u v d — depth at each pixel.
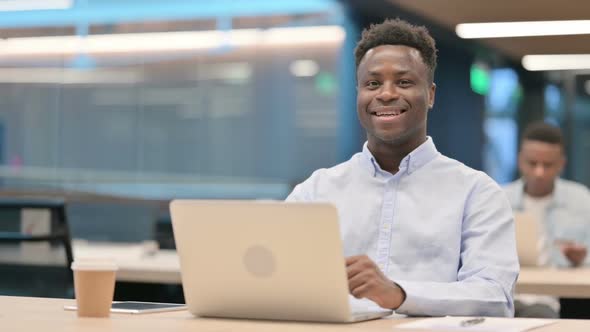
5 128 14.78
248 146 14.02
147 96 14.78
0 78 14.43
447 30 9.03
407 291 1.80
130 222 7.39
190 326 1.60
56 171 14.94
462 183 2.16
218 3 13.52
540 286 3.10
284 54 13.08
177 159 14.84
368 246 2.18
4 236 3.05
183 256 1.79
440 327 1.60
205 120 14.56
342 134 9.37
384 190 2.20
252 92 13.84
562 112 11.33
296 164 13.33
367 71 2.16
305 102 13.13
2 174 14.71
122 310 1.85
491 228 2.09
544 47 9.77
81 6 14.11
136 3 13.99
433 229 2.12
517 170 11.34
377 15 8.88
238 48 13.72
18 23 14.11
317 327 1.60
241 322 1.70
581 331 1.56
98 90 14.80
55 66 14.48
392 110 2.13
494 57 10.34
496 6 8.05
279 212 1.66
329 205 1.62
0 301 2.01
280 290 1.69
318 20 12.48
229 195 13.64
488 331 1.55
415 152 2.18
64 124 14.89
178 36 14.02
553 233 4.12
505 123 11.05
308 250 1.65
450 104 9.71
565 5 7.86
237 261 1.72
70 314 1.77
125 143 15.30
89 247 4.74
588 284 3.06
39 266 3.05
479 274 2.02
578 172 11.25
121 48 14.41
